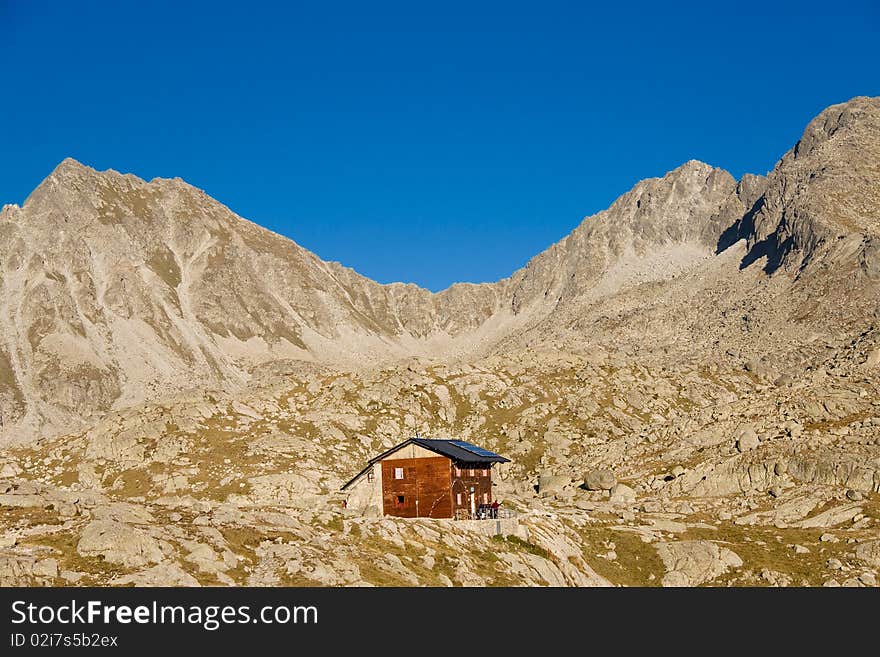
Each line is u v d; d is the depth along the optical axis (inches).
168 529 2098.9
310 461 5002.5
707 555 2994.6
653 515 3622.0
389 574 2159.2
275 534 2246.6
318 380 6486.2
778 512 3472.0
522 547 2810.0
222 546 2057.1
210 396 5885.8
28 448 5590.6
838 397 4483.3
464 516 3208.7
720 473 3946.9
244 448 5162.4
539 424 5644.7
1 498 2320.4
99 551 1921.8
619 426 5615.2
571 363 6702.8
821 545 3110.2
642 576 2955.2
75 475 4997.5
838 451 3782.0
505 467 5172.2
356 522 2568.9
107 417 5649.6
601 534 3253.0
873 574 2815.0
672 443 4621.1
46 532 2054.6
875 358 5718.5
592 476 4158.5
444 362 6929.1
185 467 4928.6
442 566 2384.4
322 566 2031.3
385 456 3366.1
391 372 6599.4
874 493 3491.6
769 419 4409.5
